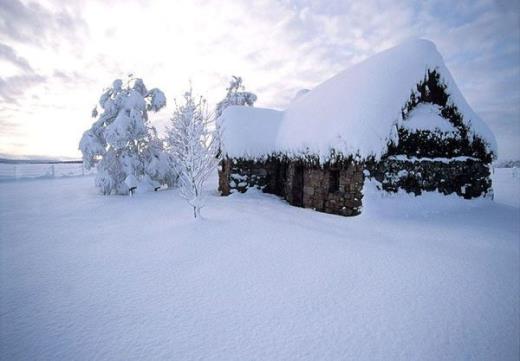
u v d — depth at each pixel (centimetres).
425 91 993
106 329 323
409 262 510
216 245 607
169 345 295
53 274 475
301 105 1448
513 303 383
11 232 754
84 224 845
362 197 860
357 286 421
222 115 1598
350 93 1042
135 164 1666
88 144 1638
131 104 1675
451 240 637
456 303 380
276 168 1466
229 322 333
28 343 301
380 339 306
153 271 481
